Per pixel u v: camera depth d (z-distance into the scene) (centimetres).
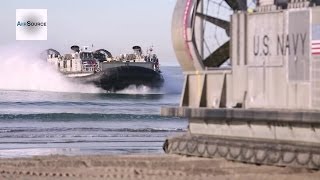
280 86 4419
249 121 4525
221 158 4628
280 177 4019
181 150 4934
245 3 4922
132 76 19500
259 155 4362
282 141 4331
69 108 13212
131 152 6069
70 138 7531
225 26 4938
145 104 15050
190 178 4097
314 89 4244
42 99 17062
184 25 4859
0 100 16275
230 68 4747
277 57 4434
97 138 7556
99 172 4353
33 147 6581
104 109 12938
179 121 10375
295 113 4166
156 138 7606
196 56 4859
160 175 4212
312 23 4241
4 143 6969
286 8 4462
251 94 4578
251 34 4588
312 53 4244
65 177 4200
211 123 4809
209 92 4859
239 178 4047
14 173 4344
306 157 4112
